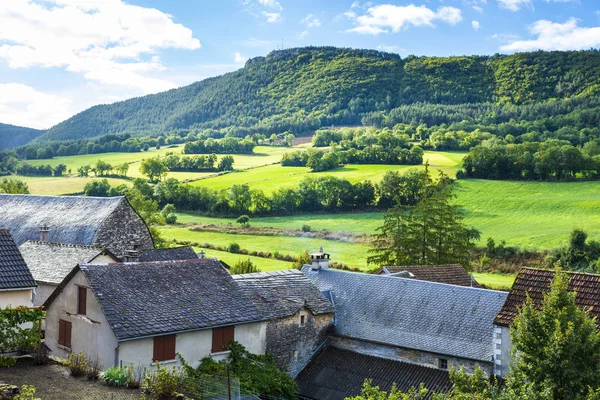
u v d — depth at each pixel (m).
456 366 33.97
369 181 130.38
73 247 47.19
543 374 21.53
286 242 106.94
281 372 33.25
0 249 30.25
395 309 38.31
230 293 34.44
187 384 26.59
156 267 33.81
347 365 36.59
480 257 96.06
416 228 74.25
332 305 39.31
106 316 28.89
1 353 27.72
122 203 58.66
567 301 22.52
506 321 30.80
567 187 128.88
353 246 103.12
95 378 25.89
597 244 94.94
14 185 105.62
